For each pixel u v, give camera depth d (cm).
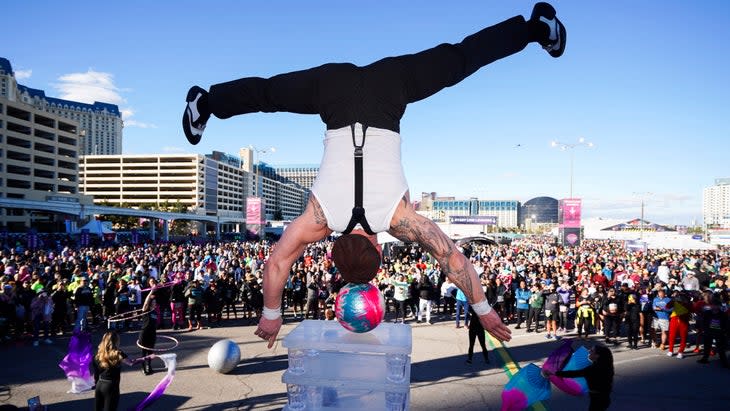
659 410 741
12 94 12512
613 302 1247
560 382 389
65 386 839
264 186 18088
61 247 3503
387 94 187
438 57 192
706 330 1032
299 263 1886
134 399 784
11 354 1069
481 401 775
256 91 200
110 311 1384
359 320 207
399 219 183
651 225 5803
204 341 1218
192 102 215
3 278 1257
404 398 234
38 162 7969
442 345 1184
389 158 183
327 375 239
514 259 2695
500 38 205
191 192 12594
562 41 220
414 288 1566
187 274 1591
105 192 12756
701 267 2183
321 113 194
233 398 788
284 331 1341
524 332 1379
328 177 184
